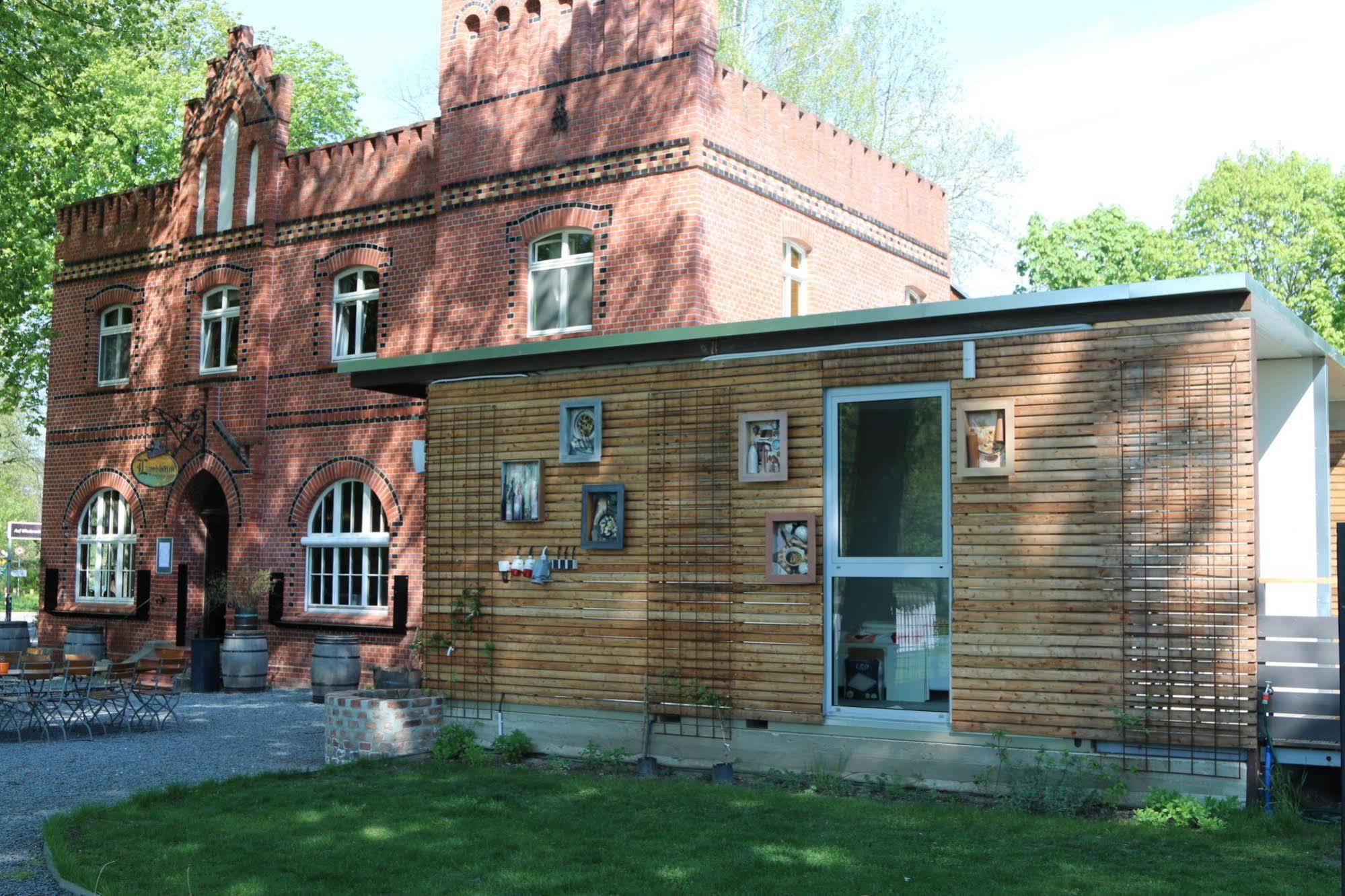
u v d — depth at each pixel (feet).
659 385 39.55
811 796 33.35
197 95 123.44
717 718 37.58
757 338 37.76
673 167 58.95
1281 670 31.07
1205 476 31.14
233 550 73.72
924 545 35.09
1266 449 42.39
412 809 32.35
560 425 41.27
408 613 66.49
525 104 64.03
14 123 80.23
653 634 38.81
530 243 63.82
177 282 78.74
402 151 69.56
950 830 29.19
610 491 39.93
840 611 36.19
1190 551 31.17
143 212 82.53
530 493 41.78
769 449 37.42
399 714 41.27
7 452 226.38
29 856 28.84
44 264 87.66
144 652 76.13
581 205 61.57
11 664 55.57
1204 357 31.37
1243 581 30.50
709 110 59.57
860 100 129.18
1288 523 41.91
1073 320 32.94
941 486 34.96
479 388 43.32
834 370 36.42
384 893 24.89
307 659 70.38
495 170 64.59
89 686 51.75
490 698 41.98
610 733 39.68
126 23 82.94
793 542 36.78
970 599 33.65
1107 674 31.83
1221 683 30.60
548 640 41.01
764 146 64.03
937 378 34.78
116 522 83.25
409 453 67.46
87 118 84.74
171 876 26.00
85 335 85.35
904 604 35.27
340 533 70.33
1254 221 133.90
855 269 72.38
